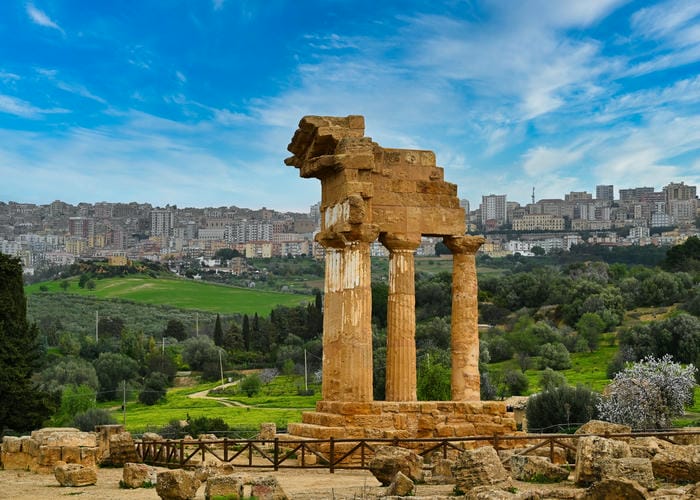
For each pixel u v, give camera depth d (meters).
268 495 25.70
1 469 41.94
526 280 197.25
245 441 36.59
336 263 41.03
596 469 26.78
